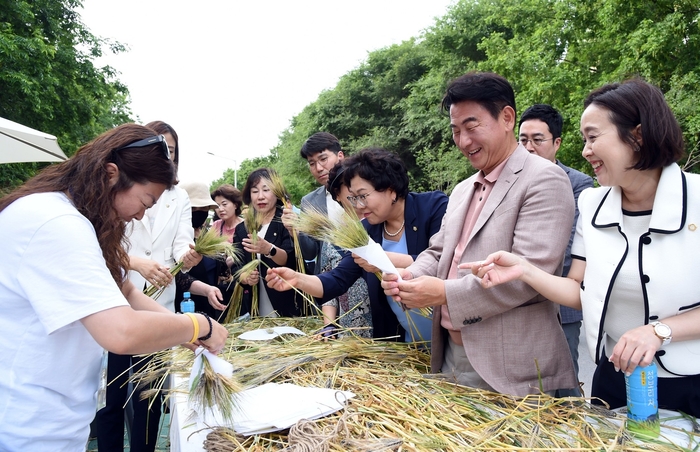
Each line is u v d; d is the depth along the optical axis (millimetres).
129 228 2875
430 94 21391
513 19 15242
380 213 2283
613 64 10938
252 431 1348
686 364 1469
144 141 1423
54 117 14086
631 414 1401
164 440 3381
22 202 1312
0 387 1320
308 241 3443
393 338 2430
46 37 13750
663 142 1370
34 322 1315
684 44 9188
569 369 1731
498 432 1354
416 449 1242
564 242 1648
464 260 1788
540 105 3123
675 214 1414
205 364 1494
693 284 1401
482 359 1693
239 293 3324
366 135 25188
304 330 2721
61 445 1398
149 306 1789
